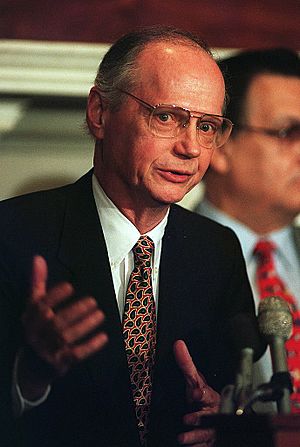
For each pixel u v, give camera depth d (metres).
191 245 7.72
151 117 7.01
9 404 6.84
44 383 6.76
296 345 10.15
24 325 6.68
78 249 7.25
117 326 7.08
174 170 7.03
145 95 7.05
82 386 6.96
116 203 7.36
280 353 6.62
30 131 11.35
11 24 11.17
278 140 10.74
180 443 6.95
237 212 10.88
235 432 5.67
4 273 7.04
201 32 11.47
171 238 7.65
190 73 7.02
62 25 11.23
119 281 7.36
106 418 6.96
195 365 7.38
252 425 5.61
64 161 11.47
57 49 11.12
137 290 7.30
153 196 7.09
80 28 11.26
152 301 7.32
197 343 7.41
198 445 6.97
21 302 7.00
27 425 6.85
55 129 11.36
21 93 11.16
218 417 5.70
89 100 7.50
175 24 11.42
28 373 6.73
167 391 7.21
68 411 6.93
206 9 11.47
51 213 7.39
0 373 6.86
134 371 7.16
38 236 7.24
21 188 11.40
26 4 11.18
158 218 7.40
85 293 7.12
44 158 11.45
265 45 11.55
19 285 7.04
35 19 11.20
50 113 11.32
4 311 6.95
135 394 7.15
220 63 7.66
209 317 7.53
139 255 7.36
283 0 11.59
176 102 6.96
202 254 7.72
